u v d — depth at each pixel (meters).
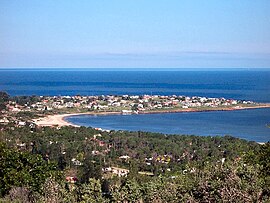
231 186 8.59
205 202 8.80
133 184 9.89
